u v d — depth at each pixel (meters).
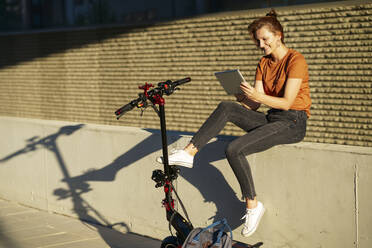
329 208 3.39
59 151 5.38
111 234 4.77
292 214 3.56
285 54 3.38
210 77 8.38
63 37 10.65
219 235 3.08
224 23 8.09
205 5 8.35
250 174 3.37
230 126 8.22
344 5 6.79
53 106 11.09
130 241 4.55
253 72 7.79
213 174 4.00
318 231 3.45
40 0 10.90
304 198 3.49
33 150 5.68
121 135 4.74
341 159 3.31
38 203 5.71
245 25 7.81
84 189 5.17
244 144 3.27
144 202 4.62
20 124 5.81
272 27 3.31
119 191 4.83
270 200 3.66
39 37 11.12
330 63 7.04
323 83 7.16
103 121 10.16
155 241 4.53
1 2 11.66
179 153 3.35
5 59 12.03
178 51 8.79
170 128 9.09
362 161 3.22
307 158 3.46
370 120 6.73
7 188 6.10
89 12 10.07
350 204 3.29
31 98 11.55
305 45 7.26
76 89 10.58
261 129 3.31
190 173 4.16
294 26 7.35
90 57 10.21
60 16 10.61
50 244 4.54
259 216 3.44
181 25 8.69
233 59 8.02
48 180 5.55
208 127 3.35
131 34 9.46
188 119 8.79
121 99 9.79
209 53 8.34
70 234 4.81
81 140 5.12
